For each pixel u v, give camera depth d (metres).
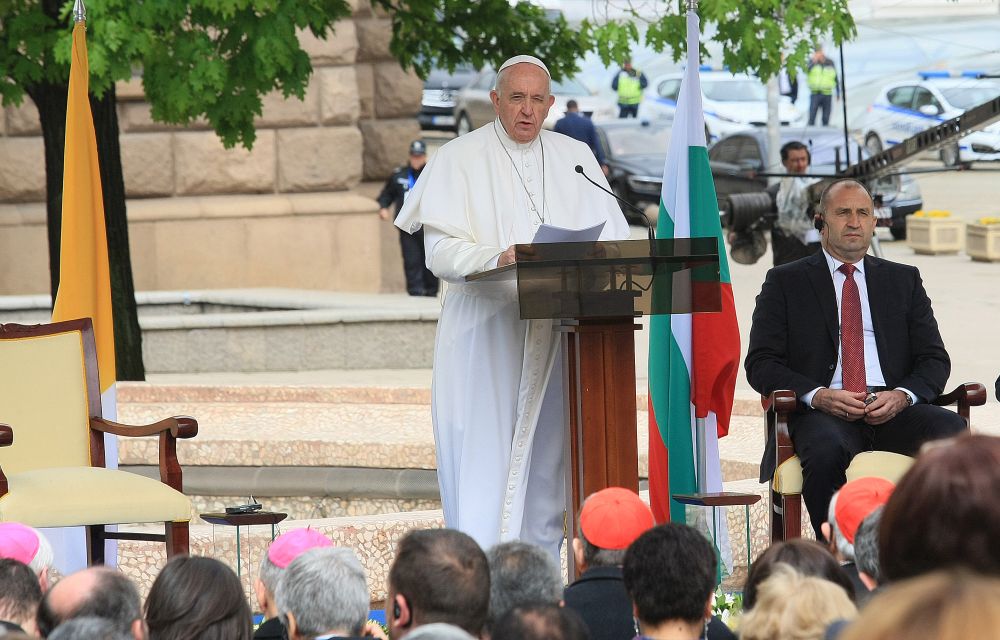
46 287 41.03
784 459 14.59
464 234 14.73
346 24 41.78
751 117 59.22
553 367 14.90
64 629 7.11
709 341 15.33
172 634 8.21
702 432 15.44
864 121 58.25
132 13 23.59
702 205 15.67
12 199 40.78
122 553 15.87
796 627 7.06
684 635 8.30
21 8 25.41
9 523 10.27
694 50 15.85
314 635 8.56
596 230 12.36
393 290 42.88
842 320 15.49
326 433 21.98
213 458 21.17
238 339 33.62
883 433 15.03
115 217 27.97
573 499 13.61
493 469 14.72
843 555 10.22
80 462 15.16
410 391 25.81
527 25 28.50
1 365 14.90
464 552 8.20
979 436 4.79
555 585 8.88
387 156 42.91
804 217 31.27
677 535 8.27
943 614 3.57
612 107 63.09
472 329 14.79
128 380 28.16
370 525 16.42
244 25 24.48
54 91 26.94
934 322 15.57
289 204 41.81
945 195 62.53
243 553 16.14
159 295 37.97
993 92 56.88
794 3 27.30
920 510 4.65
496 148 15.01
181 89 24.38
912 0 70.94
